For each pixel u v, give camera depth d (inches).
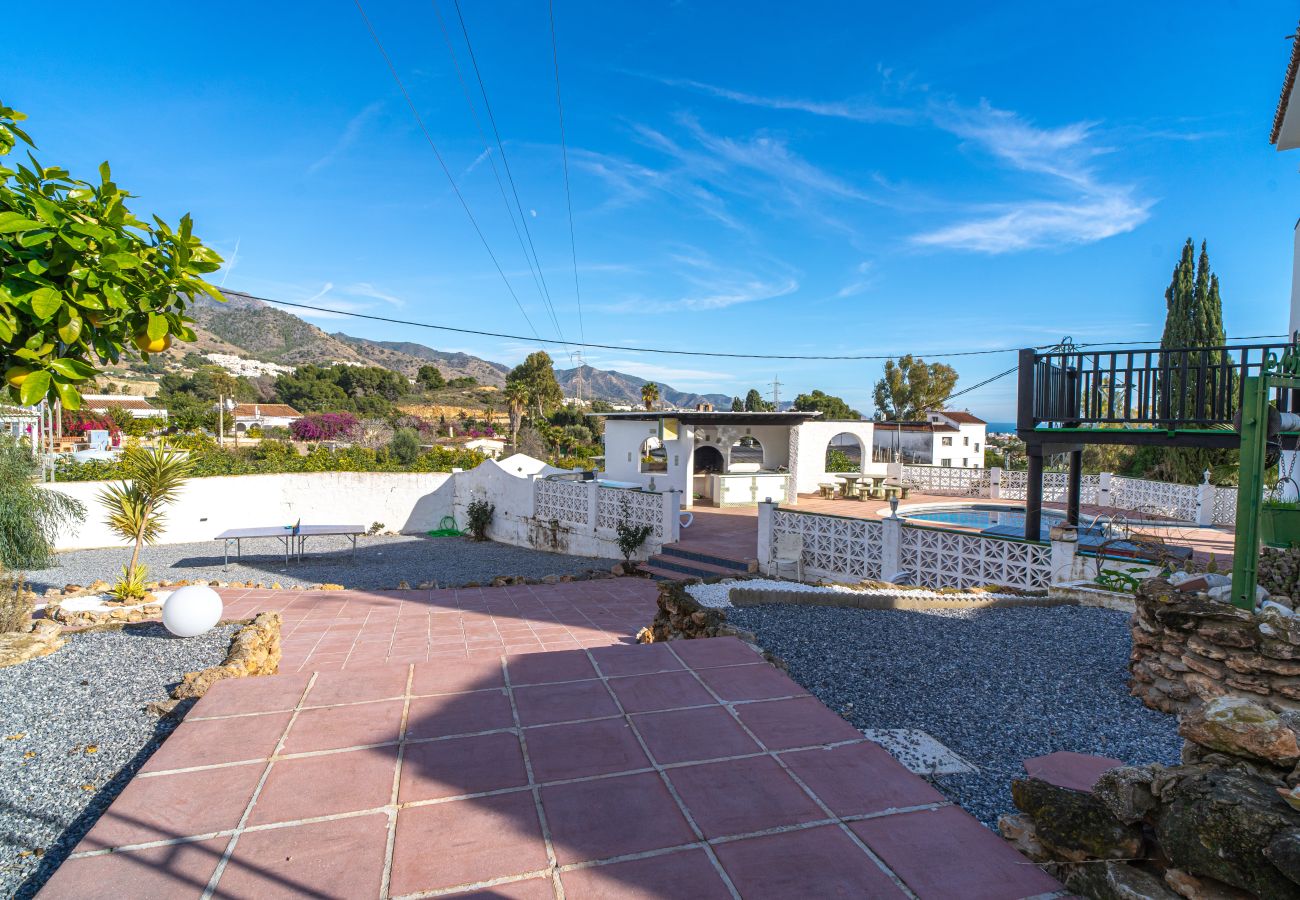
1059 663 225.8
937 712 179.8
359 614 387.9
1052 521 698.2
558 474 906.1
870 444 994.1
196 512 768.3
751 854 106.7
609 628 354.0
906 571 412.2
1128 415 360.2
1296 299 493.4
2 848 120.3
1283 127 465.7
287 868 102.9
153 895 97.3
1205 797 90.5
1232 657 173.0
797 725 152.9
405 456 1249.4
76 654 223.0
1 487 523.2
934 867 104.0
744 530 633.6
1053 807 106.7
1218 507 653.3
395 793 123.6
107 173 125.1
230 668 189.5
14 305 114.5
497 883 99.7
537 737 145.7
